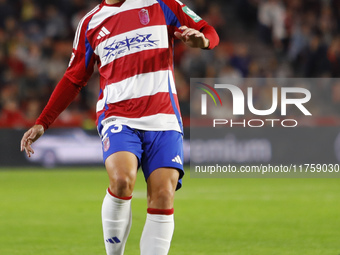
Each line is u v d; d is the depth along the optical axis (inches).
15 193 1502.2
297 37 2896.2
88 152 2321.6
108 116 609.9
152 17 617.9
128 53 608.4
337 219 1076.5
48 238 903.7
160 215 571.2
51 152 2300.7
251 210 1193.4
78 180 1840.6
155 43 611.8
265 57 2920.8
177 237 904.9
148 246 570.6
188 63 2620.6
